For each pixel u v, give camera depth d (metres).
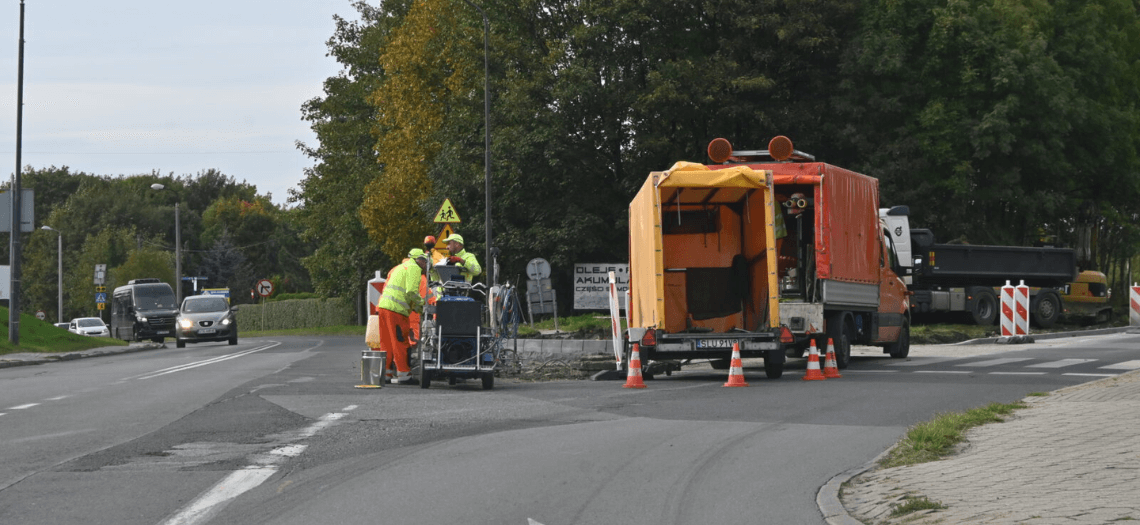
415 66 46.78
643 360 17.81
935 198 40.03
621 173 42.09
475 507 7.42
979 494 7.17
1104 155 43.28
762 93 38.84
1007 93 39.53
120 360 28.67
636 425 11.75
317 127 59.38
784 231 19.83
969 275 34.75
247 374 20.66
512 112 40.47
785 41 38.62
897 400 13.93
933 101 39.41
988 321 34.91
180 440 10.75
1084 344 26.44
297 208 66.75
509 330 18.34
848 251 19.88
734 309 19.19
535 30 42.78
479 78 42.78
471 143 43.00
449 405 13.95
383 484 8.25
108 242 94.81
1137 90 46.66
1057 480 7.55
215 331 41.84
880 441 10.34
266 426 11.80
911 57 40.16
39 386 18.30
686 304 19.17
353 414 12.91
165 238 112.38
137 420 12.57
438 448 10.06
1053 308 36.62
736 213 19.09
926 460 8.82
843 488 7.94
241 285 106.31
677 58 40.06
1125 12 46.72
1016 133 39.50
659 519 7.05
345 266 59.91
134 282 50.62
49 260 102.69
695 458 9.43
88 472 8.86
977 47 39.12
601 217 41.91
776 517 7.07
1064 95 39.78
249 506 7.48
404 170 47.25
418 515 7.17
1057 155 40.84
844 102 39.03
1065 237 47.06
